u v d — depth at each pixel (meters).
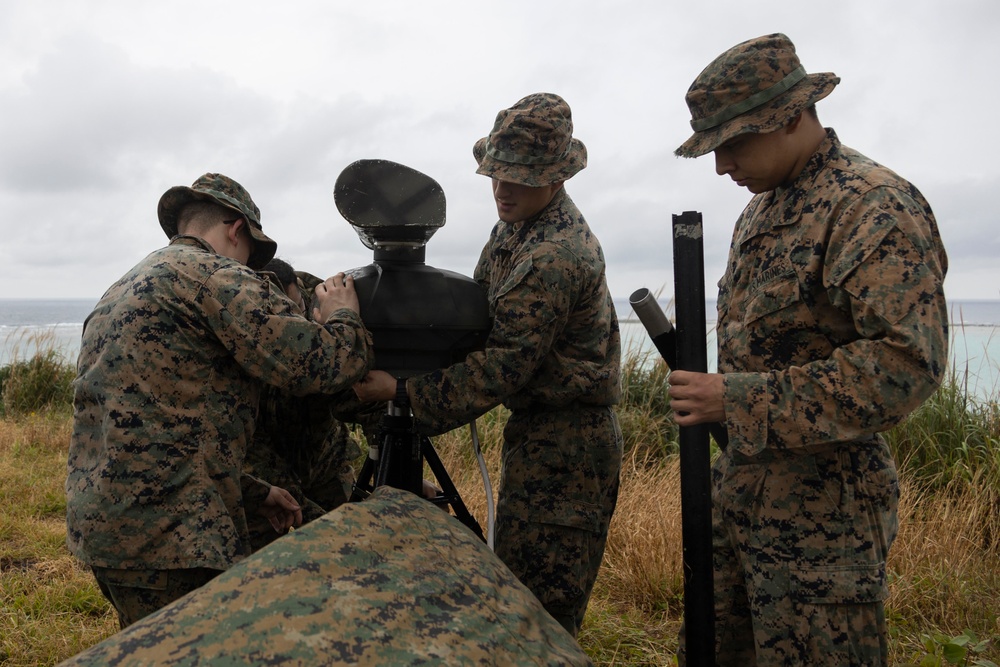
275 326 2.16
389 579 1.53
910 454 5.33
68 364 9.23
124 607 2.16
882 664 2.03
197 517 2.13
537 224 2.55
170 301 2.16
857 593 1.99
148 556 2.10
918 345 1.78
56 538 4.63
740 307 2.16
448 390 2.35
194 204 2.49
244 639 1.32
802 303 2.01
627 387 6.69
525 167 2.45
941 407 5.49
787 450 1.94
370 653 1.36
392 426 2.51
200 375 2.19
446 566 1.65
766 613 2.08
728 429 1.94
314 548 1.53
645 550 4.06
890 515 2.11
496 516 2.87
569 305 2.46
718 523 2.34
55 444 7.03
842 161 2.02
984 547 4.46
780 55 2.01
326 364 2.19
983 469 4.94
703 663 2.09
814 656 2.02
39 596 3.76
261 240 2.56
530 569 2.66
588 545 2.71
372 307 2.36
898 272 1.82
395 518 1.72
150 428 2.11
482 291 2.45
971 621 3.54
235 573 1.45
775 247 2.07
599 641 3.47
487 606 1.60
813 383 1.88
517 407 2.74
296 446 2.83
